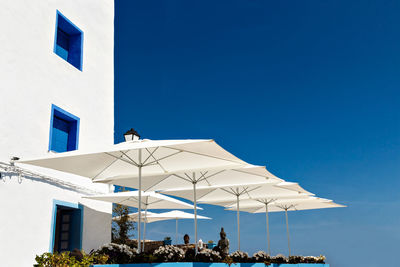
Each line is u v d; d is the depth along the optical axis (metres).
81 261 7.61
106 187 14.37
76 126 12.62
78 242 12.12
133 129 11.56
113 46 15.73
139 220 9.39
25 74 10.52
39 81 11.04
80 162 9.23
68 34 13.55
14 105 9.98
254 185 13.78
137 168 10.40
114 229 20.00
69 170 9.80
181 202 16.17
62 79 12.14
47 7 11.82
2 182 9.20
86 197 12.30
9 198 9.36
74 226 12.34
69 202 11.84
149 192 14.48
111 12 15.93
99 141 13.89
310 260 17.78
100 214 13.66
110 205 14.51
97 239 13.25
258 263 13.74
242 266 12.79
